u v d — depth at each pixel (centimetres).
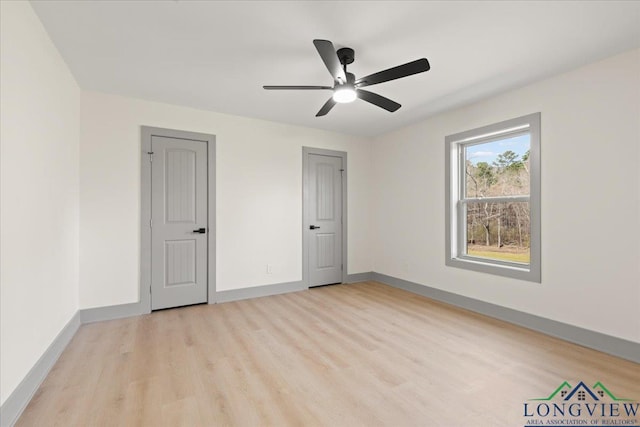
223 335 275
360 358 231
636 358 225
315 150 453
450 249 374
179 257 356
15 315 169
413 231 428
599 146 246
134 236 331
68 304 267
